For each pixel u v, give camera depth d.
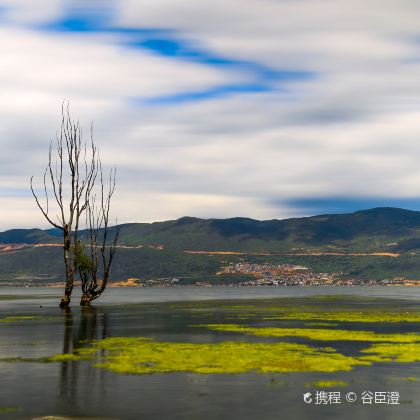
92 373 35.09
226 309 111.44
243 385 31.59
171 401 28.14
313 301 164.62
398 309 111.50
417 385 31.72
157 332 60.41
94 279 128.25
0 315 92.06
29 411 26.45
